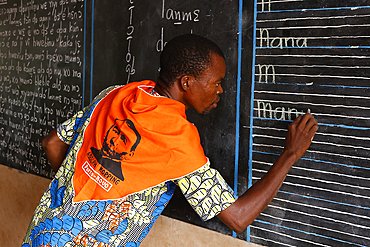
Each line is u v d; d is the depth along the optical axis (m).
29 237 1.04
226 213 0.89
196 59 0.87
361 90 1.00
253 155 1.28
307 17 1.08
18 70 2.31
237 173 1.33
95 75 1.82
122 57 1.67
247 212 0.88
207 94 0.93
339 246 1.10
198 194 0.88
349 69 1.02
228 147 1.35
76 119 1.18
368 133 1.00
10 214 2.51
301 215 1.18
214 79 0.91
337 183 1.08
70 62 1.94
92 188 0.90
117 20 1.67
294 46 1.12
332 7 1.03
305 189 1.16
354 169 1.04
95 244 0.94
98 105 1.04
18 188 2.40
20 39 2.27
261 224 1.29
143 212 0.96
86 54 1.84
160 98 0.92
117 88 1.07
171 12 1.45
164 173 0.87
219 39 1.32
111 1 1.68
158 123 0.87
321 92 1.08
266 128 1.23
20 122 2.34
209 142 1.41
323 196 1.12
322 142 1.10
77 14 1.86
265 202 0.90
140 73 1.61
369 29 0.97
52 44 2.04
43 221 0.99
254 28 1.21
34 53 2.17
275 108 1.19
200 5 1.36
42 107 2.16
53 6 2.00
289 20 1.12
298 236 1.19
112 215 0.93
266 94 1.21
